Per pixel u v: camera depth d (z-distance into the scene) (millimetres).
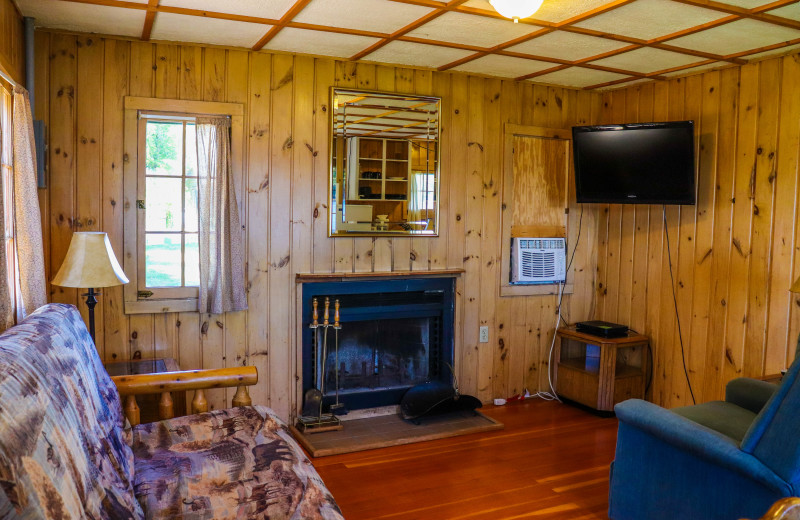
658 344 4547
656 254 4551
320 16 3123
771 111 3766
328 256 4129
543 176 4809
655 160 4168
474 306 4613
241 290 3844
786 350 3691
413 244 4387
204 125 3719
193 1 2906
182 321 3801
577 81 4605
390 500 3096
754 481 2184
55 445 1340
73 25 3326
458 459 3629
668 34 3309
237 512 1857
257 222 3928
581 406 4641
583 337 4559
